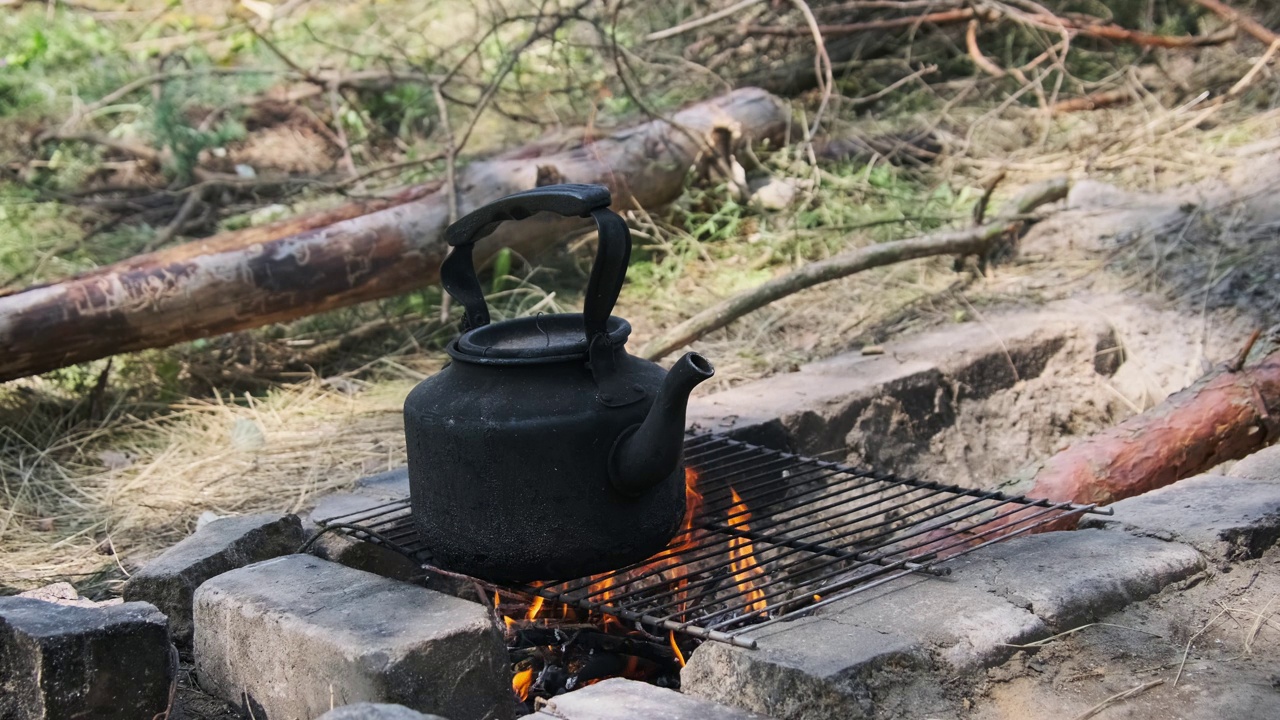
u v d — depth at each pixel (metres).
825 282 2.94
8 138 4.01
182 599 2.01
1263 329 2.59
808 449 2.40
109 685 1.81
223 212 3.54
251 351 2.78
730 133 3.29
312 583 1.92
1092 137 3.62
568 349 1.86
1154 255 2.85
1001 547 1.97
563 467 1.84
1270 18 4.25
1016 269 2.96
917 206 3.30
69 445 2.49
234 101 4.03
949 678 1.79
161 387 2.66
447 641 1.80
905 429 2.50
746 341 2.72
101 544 2.24
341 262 2.68
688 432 2.33
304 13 4.80
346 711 1.68
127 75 4.33
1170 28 4.22
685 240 3.15
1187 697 1.78
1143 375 2.62
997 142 3.75
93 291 2.53
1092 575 1.90
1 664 1.82
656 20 4.00
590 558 1.87
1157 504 2.04
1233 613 1.88
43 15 4.96
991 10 3.78
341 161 3.85
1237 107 3.71
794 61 4.01
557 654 2.01
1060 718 1.76
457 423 1.85
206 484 2.37
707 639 1.83
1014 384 2.61
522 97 3.57
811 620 1.85
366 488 2.25
